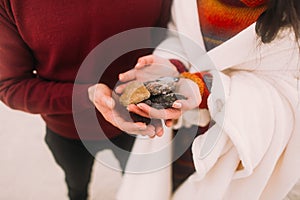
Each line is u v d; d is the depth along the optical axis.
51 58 0.74
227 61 0.72
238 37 0.69
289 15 0.63
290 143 0.79
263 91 0.74
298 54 0.70
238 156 0.76
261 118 0.73
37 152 0.90
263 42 0.68
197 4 0.72
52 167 0.91
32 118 0.87
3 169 0.88
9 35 0.70
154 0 0.75
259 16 0.66
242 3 0.67
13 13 0.66
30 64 0.77
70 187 0.95
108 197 0.95
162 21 0.80
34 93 0.74
